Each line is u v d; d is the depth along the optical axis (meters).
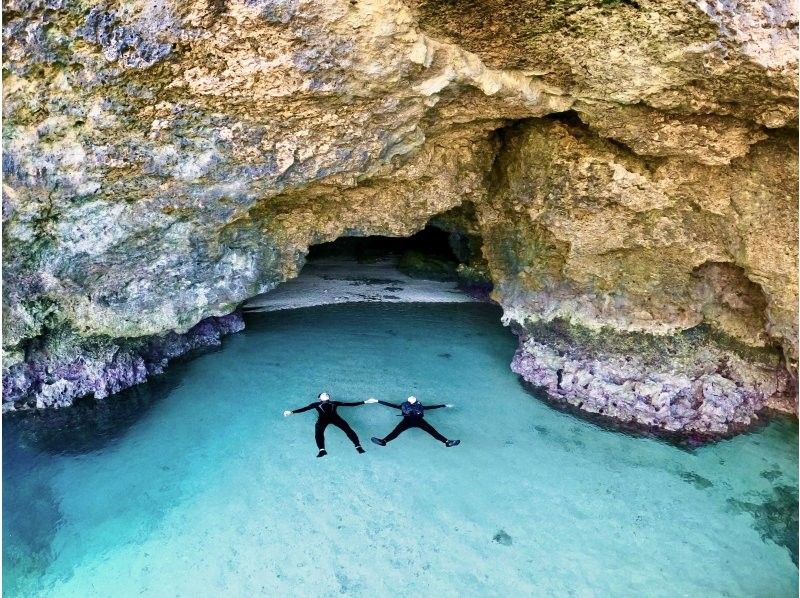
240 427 9.27
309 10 5.44
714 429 9.16
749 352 9.73
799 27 5.20
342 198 10.09
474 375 11.07
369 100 6.82
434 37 6.13
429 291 15.77
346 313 14.05
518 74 6.89
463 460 8.59
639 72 6.18
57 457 8.47
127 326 9.39
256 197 8.17
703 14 5.23
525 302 11.37
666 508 7.67
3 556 6.70
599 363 10.34
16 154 6.60
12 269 7.93
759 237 7.99
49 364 9.48
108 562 6.73
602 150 8.48
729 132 7.02
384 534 7.22
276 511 7.56
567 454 8.77
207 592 6.38
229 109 6.58
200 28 5.56
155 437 8.98
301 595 6.36
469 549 7.01
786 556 6.87
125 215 7.79
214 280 9.76
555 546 7.07
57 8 5.42
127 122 6.51
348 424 9.31
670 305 9.96
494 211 11.15
